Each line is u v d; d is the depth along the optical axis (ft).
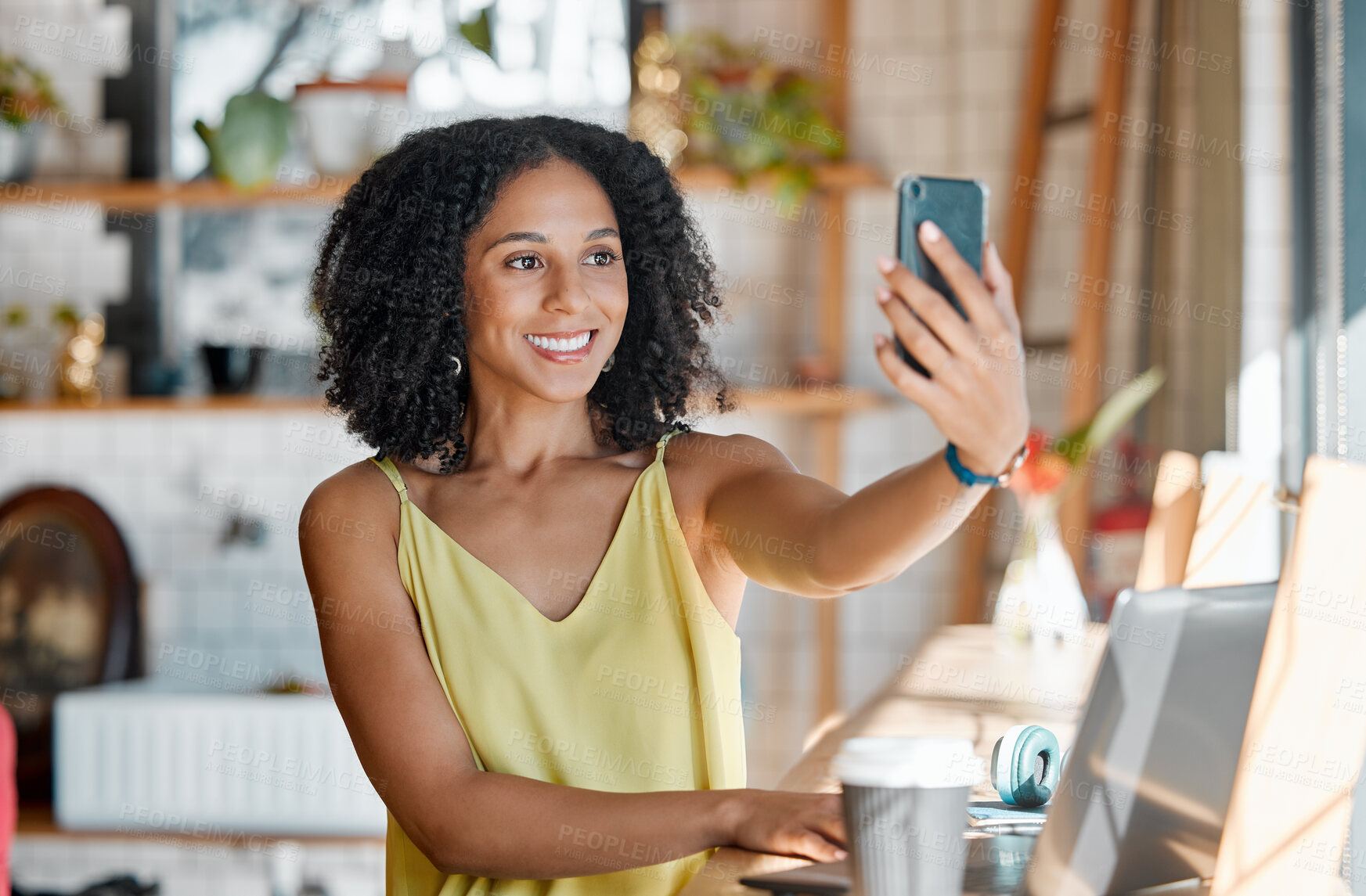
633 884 3.42
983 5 10.44
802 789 3.85
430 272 4.01
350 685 3.61
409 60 10.19
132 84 11.19
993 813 3.46
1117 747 2.60
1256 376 8.00
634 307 4.45
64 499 11.14
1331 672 2.51
